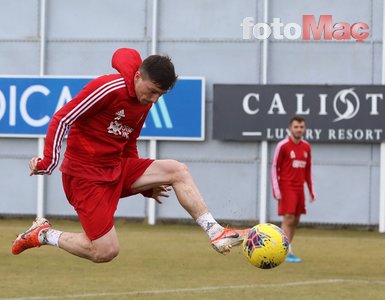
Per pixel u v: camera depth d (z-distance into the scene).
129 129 14.93
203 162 38.34
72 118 14.30
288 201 27.20
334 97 37.06
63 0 38.91
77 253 15.27
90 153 14.84
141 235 33.75
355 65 37.16
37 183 39.16
